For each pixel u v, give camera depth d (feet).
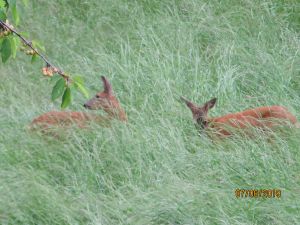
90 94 66.59
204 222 45.70
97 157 52.70
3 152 52.90
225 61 70.90
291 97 65.51
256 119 56.85
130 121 59.72
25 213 46.37
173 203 46.75
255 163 51.39
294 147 53.31
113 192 49.83
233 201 47.39
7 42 42.60
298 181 49.90
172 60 69.05
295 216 45.50
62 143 54.60
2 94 65.72
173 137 54.85
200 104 64.23
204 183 49.88
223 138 56.18
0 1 42.16
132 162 52.95
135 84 66.08
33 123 57.67
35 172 50.67
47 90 67.46
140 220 46.11
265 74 68.08
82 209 46.96
